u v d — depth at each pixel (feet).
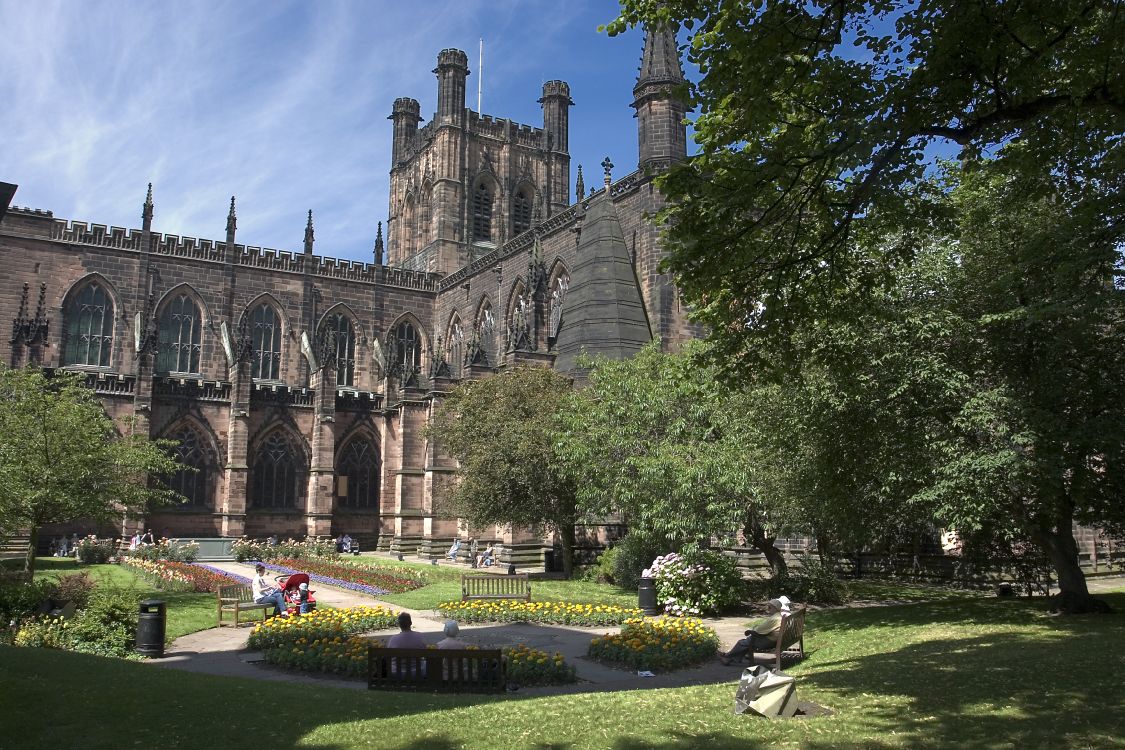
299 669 74.90
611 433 134.51
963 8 55.11
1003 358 93.40
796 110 64.23
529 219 387.75
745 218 66.49
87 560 204.85
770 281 70.90
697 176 64.13
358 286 334.44
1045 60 59.82
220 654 83.76
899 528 121.08
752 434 115.75
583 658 81.56
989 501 83.46
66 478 126.62
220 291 307.37
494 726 45.62
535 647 87.45
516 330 238.27
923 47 60.18
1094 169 69.82
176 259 300.61
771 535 129.80
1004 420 86.89
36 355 248.93
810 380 94.99
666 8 63.41
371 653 64.13
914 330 90.58
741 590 117.29
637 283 234.38
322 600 130.62
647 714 48.47
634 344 222.69
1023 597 115.34
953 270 97.09
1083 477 83.87
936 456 91.40
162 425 264.52
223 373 301.43
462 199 365.20
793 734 42.86
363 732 44.21
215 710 48.49
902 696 51.80
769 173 61.77
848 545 137.69
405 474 265.54
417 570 181.68
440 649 63.82
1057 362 87.71
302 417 287.07
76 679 54.34
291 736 43.32
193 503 266.77
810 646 85.56
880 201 62.18
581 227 253.44
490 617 105.50
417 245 378.73
